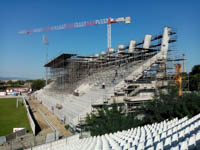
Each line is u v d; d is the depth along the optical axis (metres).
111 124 15.54
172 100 18.12
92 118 16.92
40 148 14.32
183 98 17.72
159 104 18.05
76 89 35.50
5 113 31.20
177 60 27.05
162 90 22.38
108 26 75.75
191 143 6.59
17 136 17.92
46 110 33.94
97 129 15.26
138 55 31.89
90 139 13.27
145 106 19.38
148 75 27.06
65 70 46.22
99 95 24.95
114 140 11.02
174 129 10.23
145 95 24.83
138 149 7.70
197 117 12.34
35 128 20.58
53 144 15.00
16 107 38.06
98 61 42.16
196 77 43.31
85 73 46.28
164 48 27.97
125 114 19.27
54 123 23.75
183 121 12.80
